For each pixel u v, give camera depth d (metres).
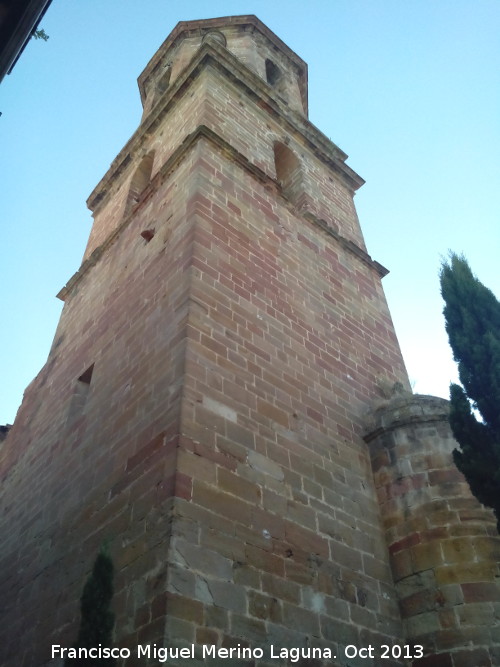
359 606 10.44
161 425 10.47
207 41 22.30
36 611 10.89
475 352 10.49
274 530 10.05
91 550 10.29
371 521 12.14
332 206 22.22
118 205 22.97
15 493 15.00
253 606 8.86
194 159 16.94
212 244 14.29
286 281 15.72
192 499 9.23
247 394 11.71
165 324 12.62
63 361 17.38
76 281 20.59
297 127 23.45
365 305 18.45
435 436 13.10
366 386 15.40
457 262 12.00
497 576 10.80
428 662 10.26
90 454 12.29
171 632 7.74
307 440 12.23
